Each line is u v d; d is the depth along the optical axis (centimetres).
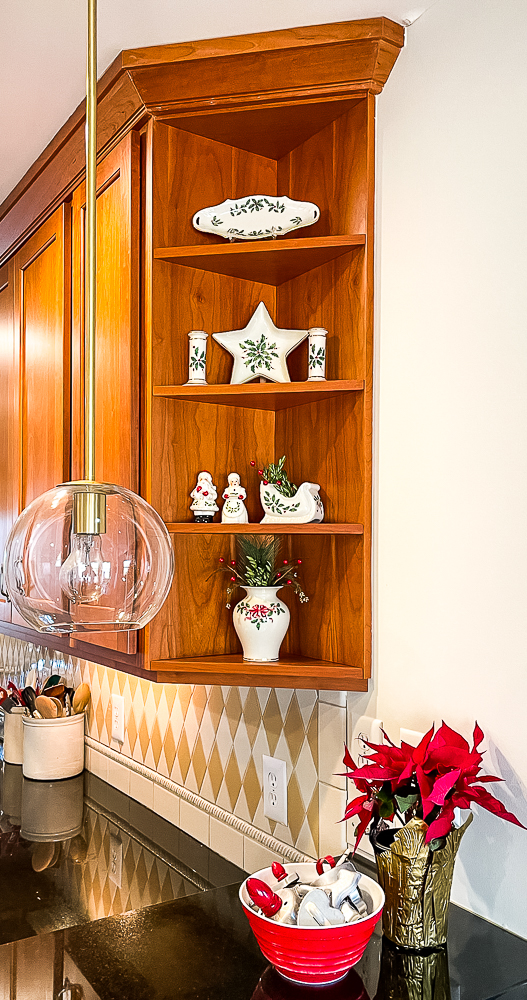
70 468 185
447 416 129
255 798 170
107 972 111
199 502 152
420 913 112
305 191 160
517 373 117
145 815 208
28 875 169
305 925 102
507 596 118
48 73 157
